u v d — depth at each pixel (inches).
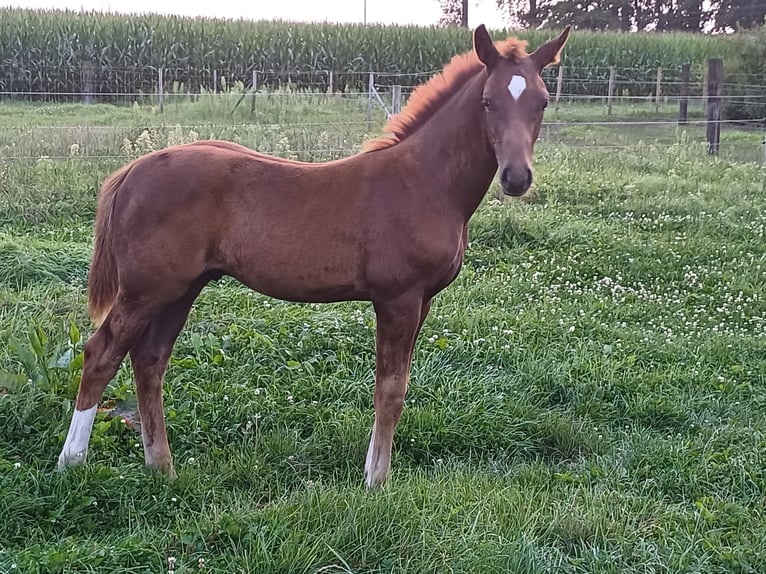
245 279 139.7
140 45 824.3
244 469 144.8
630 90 920.3
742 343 219.0
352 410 168.6
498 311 230.8
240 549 117.5
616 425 179.5
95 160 360.8
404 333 139.0
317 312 220.5
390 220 135.2
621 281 270.5
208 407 164.6
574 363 196.5
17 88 797.9
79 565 111.3
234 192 135.0
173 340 143.3
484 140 136.9
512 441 165.3
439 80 143.0
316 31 874.8
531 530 127.3
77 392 158.1
